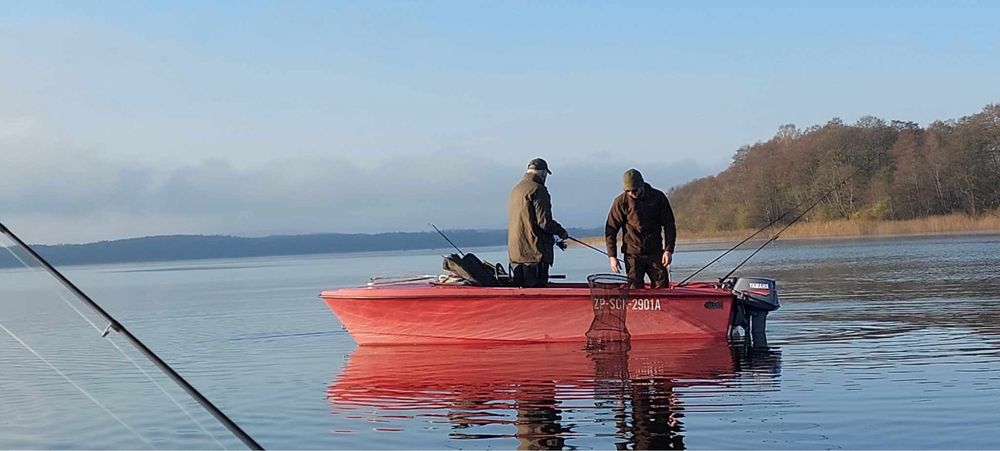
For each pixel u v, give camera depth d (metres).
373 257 82.94
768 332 11.12
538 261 10.56
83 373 9.30
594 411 6.68
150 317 16.91
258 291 26.06
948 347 9.26
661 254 10.68
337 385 8.16
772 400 6.87
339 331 12.94
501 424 6.38
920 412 6.30
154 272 60.62
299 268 54.00
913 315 12.35
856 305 14.09
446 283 10.77
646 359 9.07
